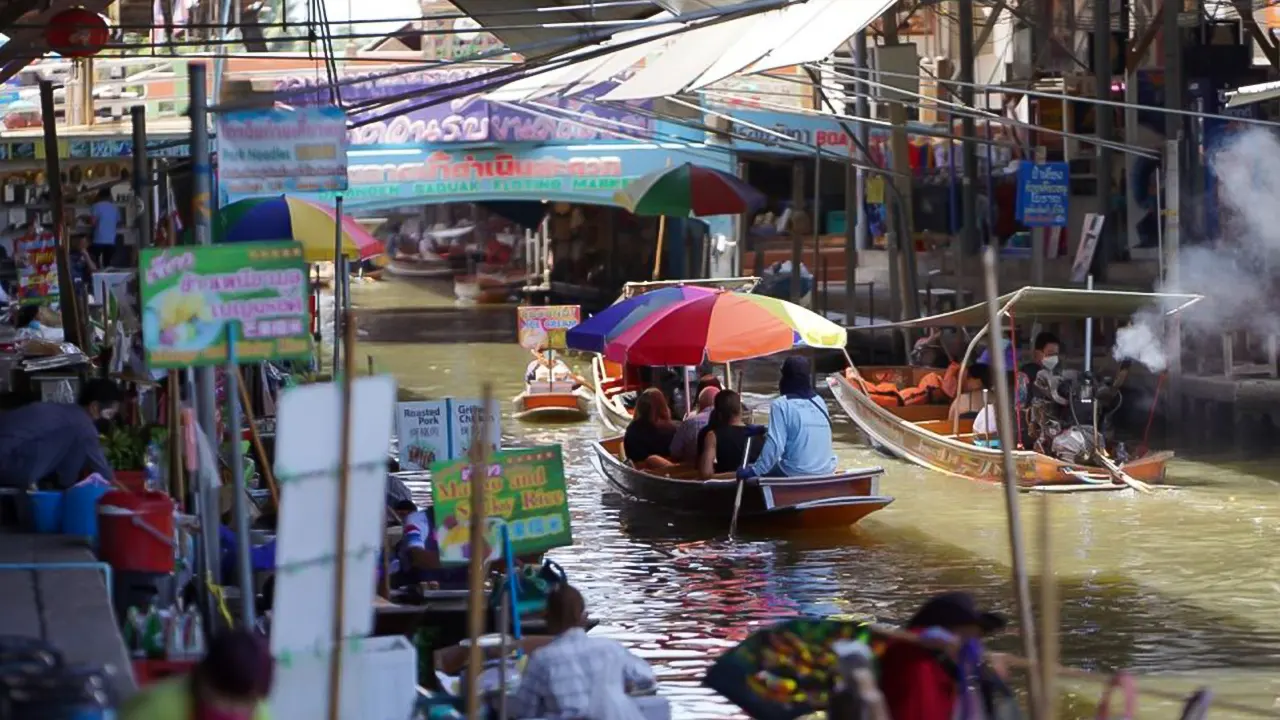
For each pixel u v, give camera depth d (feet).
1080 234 142.20
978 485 88.79
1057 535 75.05
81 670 27.89
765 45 99.60
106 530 40.78
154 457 48.67
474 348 158.92
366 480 29.71
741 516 77.41
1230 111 118.83
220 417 58.18
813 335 79.10
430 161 152.05
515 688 37.22
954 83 97.55
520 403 117.80
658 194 129.49
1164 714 48.73
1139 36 146.10
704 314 79.25
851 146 149.18
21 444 46.19
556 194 153.99
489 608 45.52
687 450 84.17
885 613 61.52
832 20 94.79
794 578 67.72
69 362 76.48
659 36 60.34
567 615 36.70
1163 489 85.61
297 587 28.86
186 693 26.22
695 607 62.90
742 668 33.17
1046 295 84.58
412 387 130.52
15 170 118.21
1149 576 66.85
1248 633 57.98
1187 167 118.32
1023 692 50.14
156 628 37.09
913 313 129.08
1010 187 148.56
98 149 118.21
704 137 152.05
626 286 102.06
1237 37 130.21
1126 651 56.03
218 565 40.83
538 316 119.65
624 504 84.43
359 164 151.23
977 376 98.17
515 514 43.42
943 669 32.55
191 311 35.45
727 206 129.18
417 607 46.19
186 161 101.40
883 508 82.48
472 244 254.68
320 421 28.91
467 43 147.74
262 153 44.73
